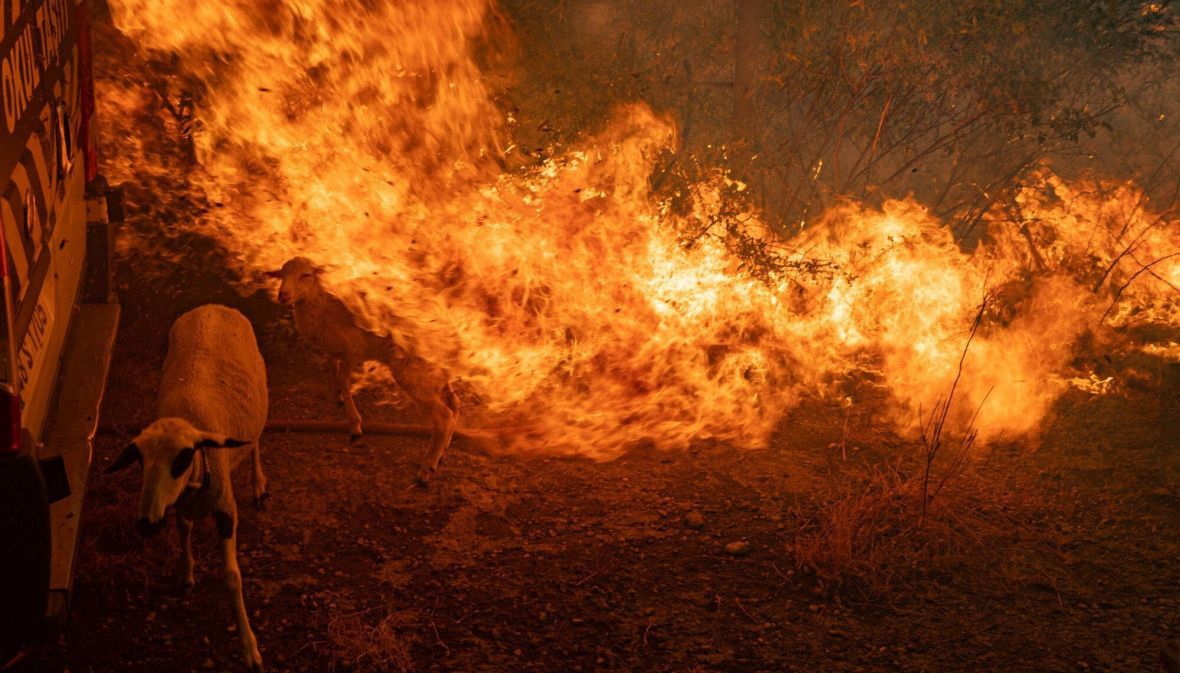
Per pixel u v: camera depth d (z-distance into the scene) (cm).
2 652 406
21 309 409
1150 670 438
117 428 639
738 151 903
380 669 437
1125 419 716
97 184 633
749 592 509
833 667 447
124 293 802
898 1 930
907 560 535
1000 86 925
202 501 418
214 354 482
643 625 479
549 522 576
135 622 457
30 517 339
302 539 538
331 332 597
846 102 966
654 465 652
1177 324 905
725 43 982
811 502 602
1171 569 521
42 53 493
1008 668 444
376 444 655
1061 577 521
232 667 433
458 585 507
